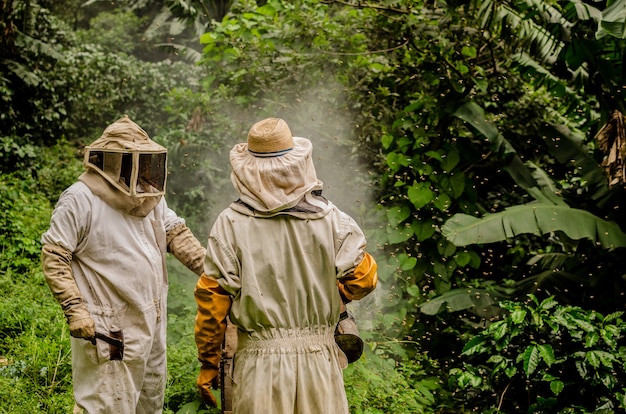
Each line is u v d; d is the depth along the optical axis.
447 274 6.23
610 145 5.86
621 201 6.37
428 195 6.07
